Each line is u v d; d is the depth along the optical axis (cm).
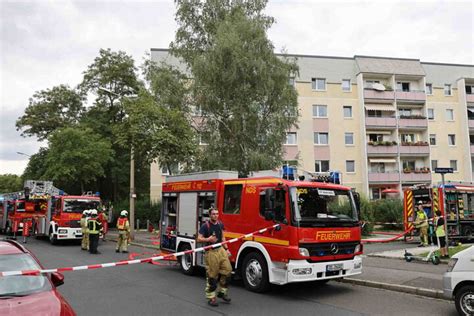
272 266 848
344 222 889
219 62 2259
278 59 2383
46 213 2266
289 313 721
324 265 832
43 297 508
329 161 4038
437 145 4388
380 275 1030
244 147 2317
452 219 1912
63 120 3856
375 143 4081
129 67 3759
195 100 2370
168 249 1245
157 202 3375
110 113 3809
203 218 1111
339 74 4212
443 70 4572
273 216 847
